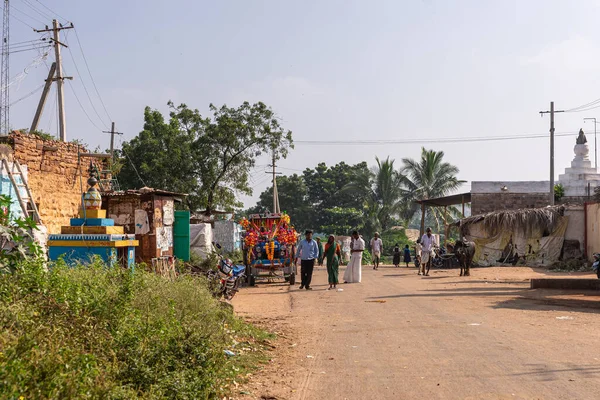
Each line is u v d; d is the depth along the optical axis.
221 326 8.78
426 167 55.28
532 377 6.59
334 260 19.06
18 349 4.32
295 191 83.44
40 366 4.29
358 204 80.19
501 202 41.69
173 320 7.07
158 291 8.63
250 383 6.71
